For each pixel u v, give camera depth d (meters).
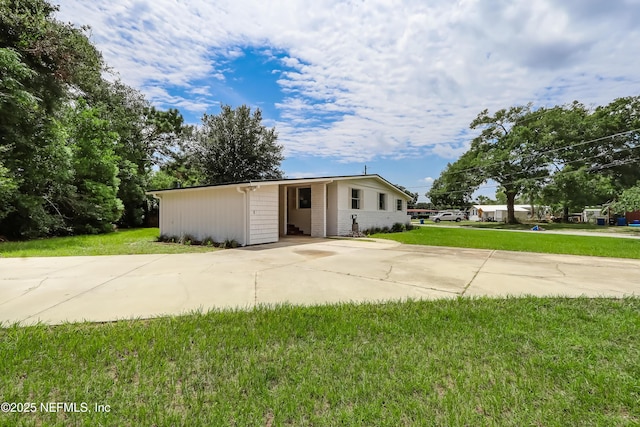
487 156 26.45
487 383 1.85
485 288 4.13
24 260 6.10
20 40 9.30
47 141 10.50
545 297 3.64
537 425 1.50
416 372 1.97
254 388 1.78
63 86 11.02
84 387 1.78
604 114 24.38
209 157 23.47
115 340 2.35
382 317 2.95
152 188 19.30
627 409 1.61
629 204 18.66
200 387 1.79
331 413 1.58
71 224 12.66
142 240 10.30
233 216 9.01
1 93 8.38
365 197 14.54
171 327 2.63
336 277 4.74
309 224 13.12
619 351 2.25
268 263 5.90
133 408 1.60
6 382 1.80
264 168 24.94
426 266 5.67
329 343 2.38
